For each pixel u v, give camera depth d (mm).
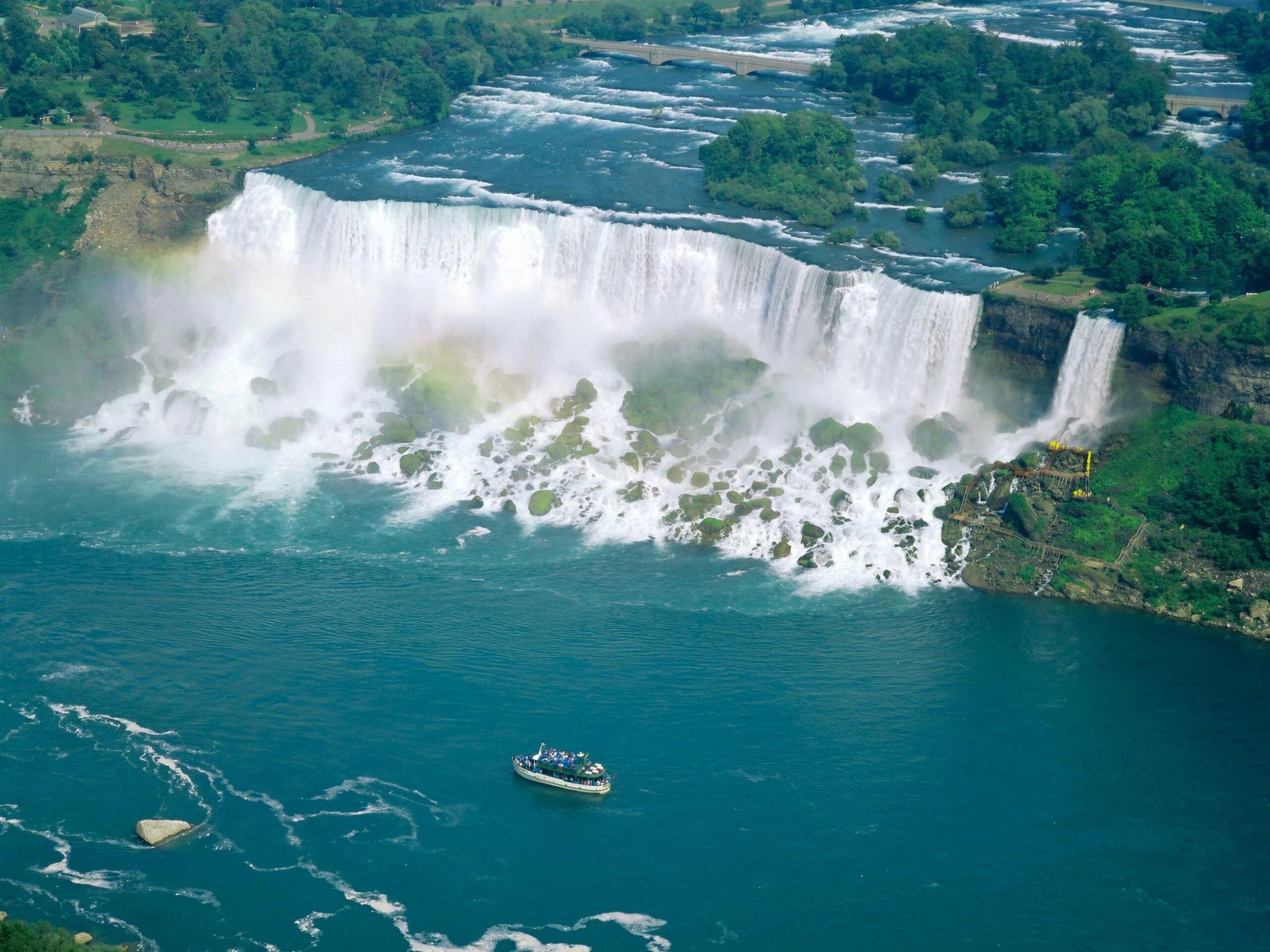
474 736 164500
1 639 181000
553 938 139875
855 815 154000
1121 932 140125
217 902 144125
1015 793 156750
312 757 161875
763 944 139000
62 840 151500
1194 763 160750
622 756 161500
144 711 169000
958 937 139625
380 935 140375
